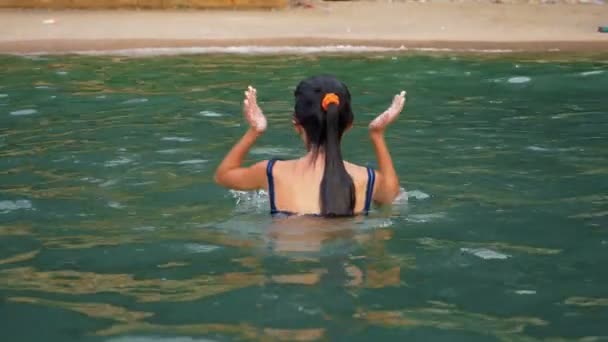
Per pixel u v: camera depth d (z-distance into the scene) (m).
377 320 3.93
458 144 7.65
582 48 13.76
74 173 6.63
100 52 13.34
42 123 8.50
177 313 4.02
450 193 6.09
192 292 4.27
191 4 17.95
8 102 9.52
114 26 15.52
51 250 4.93
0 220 5.48
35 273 4.57
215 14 17.30
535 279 4.48
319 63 12.36
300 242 5.00
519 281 4.45
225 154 7.22
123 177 6.52
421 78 11.16
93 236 5.18
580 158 7.12
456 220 5.46
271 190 5.46
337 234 5.13
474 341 3.72
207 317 3.97
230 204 5.78
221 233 5.18
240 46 13.91
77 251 4.91
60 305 4.14
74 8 17.72
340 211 5.37
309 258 4.75
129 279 4.47
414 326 3.87
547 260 4.76
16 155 7.20
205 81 10.93
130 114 8.94
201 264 4.67
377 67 11.99
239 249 4.89
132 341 3.72
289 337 3.74
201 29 15.27
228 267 4.61
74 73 11.45
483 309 4.08
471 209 5.70
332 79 5.37
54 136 7.93
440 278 4.47
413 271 4.57
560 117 8.83
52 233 5.24
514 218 5.51
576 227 5.33
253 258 4.74
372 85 10.70
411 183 6.34
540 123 8.54
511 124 8.52
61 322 3.94
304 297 4.19
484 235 5.18
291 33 14.85
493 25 15.84
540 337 3.77
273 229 5.22
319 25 15.85
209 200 5.89
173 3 17.92
